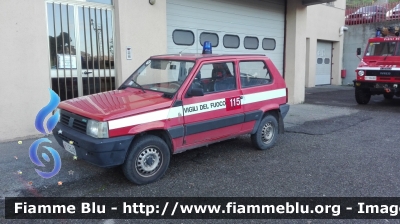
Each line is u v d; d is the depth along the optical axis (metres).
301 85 11.51
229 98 5.05
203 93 4.53
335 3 17.94
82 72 6.82
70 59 6.64
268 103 5.71
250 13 10.10
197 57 4.92
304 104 11.35
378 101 12.30
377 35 11.35
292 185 4.30
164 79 4.91
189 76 4.62
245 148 5.97
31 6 5.97
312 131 7.25
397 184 4.34
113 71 7.25
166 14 8.03
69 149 4.25
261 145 5.75
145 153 4.20
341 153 5.67
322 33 17.41
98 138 3.81
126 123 3.94
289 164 5.11
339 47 18.75
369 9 18.42
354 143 6.30
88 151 3.89
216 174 4.68
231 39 9.72
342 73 19.25
